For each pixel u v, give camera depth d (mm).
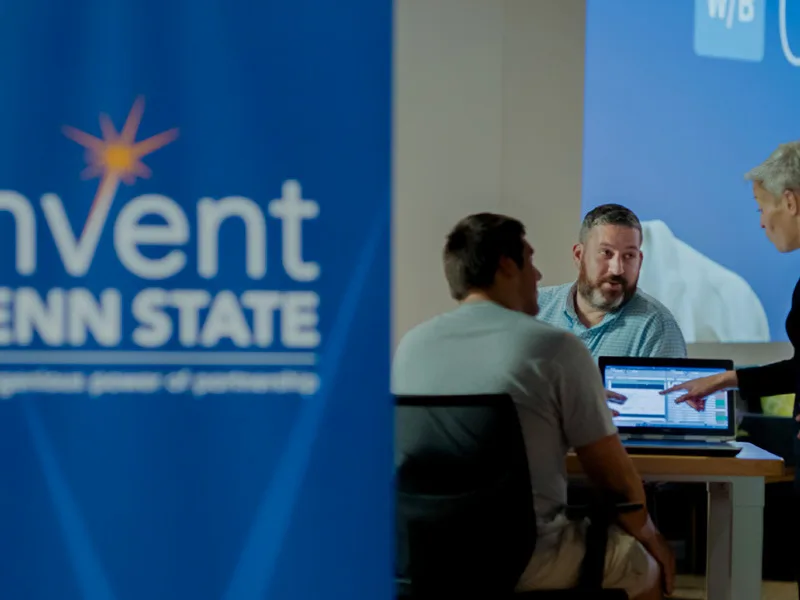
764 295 6156
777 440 5633
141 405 1413
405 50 5762
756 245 6121
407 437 2869
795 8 6082
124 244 1396
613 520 3141
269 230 1408
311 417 1438
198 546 1435
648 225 6004
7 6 1355
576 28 5863
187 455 1424
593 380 3023
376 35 1401
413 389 3039
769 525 5719
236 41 1384
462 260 3107
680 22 5934
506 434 2797
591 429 3008
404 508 2883
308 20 1390
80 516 1413
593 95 5906
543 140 5902
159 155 1389
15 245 1382
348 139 1407
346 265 1424
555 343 2996
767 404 5746
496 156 5883
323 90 1399
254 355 1423
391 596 1474
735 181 6086
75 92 1371
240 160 1396
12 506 1406
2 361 1391
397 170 5809
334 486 1449
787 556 5711
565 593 2947
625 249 4375
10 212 1378
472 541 2828
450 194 5867
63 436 1405
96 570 1421
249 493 1437
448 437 2826
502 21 5816
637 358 3678
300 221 1411
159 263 1400
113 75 1374
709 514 3598
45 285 1390
